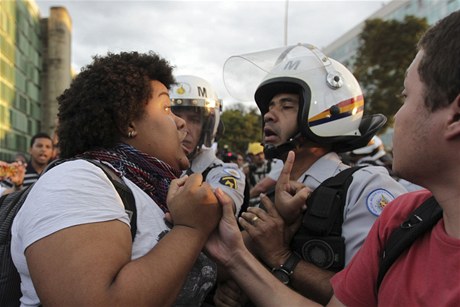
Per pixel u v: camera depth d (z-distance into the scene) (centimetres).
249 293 119
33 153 460
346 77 173
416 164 84
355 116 173
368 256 103
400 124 86
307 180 162
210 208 110
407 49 1627
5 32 2419
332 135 167
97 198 96
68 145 118
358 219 136
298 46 178
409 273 87
